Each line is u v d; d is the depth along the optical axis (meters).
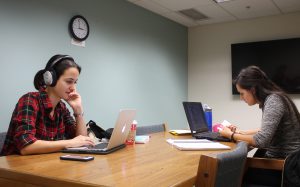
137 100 4.04
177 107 4.93
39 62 2.79
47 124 1.69
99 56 3.45
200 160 0.97
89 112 3.30
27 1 2.69
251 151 1.94
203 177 0.96
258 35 4.67
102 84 3.48
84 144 1.57
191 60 5.24
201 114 2.54
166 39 4.69
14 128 1.52
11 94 2.56
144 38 4.20
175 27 4.93
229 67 4.90
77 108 1.93
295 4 4.05
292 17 4.41
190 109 2.35
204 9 4.27
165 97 4.64
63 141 1.52
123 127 1.59
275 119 1.78
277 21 4.52
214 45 5.05
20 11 2.63
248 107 4.72
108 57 3.58
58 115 1.79
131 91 3.94
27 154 1.40
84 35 3.23
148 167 1.13
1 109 2.49
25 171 1.08
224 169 0.98
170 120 4.74
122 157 1.35
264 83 1.92
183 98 5.12
